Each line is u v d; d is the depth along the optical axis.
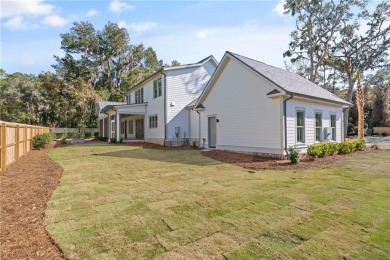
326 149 10.69
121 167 8.62
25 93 35.12
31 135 13.97
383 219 3.76
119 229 3.47
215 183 6.15
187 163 9.52
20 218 3.88
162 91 18.22
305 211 4.11
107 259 2.71
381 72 30.23
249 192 5.26
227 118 13.08
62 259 2.73
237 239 3.14
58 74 37.34
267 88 10.77
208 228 3.47
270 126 10.67
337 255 2.75
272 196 4.95
